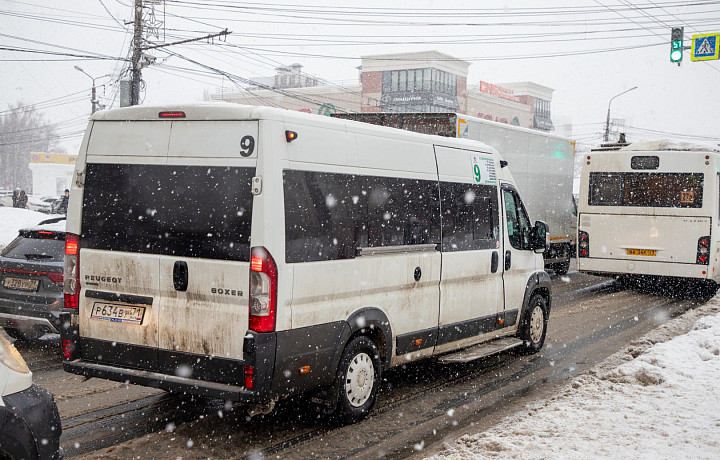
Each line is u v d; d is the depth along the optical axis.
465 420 6.62
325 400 6.17
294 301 5.58
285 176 5.54
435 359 7.83
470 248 8.00
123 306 6.01
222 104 5.66
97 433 5.94
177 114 5.79
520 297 9.12
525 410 6.80
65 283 6.25
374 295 6.52
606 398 6.86
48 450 4.21
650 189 15.59
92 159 6.18
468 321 8.01
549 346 10.28
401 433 6.20
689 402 6.59
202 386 5.54
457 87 80.50
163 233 5.81
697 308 14.19
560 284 18.28
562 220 19.42
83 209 6.20
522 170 16.69
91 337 6.14
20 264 8.75
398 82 77.56
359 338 6.37
